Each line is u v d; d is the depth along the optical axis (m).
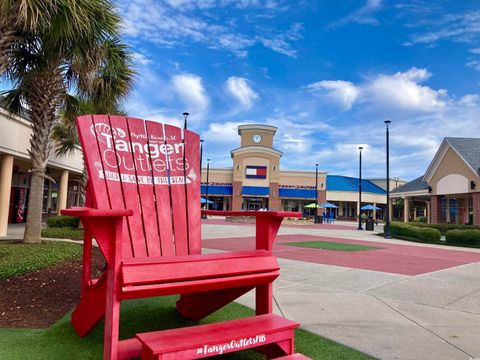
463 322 4.54
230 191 58.06
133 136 3.60
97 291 3.09
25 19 5.77
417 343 3.73
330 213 62.47
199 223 3.87
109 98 10.33
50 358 2.93
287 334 2.60
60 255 7.40
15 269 5.82
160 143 3.77
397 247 15.26
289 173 59.75
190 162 3.96
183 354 2.16
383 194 68.00
